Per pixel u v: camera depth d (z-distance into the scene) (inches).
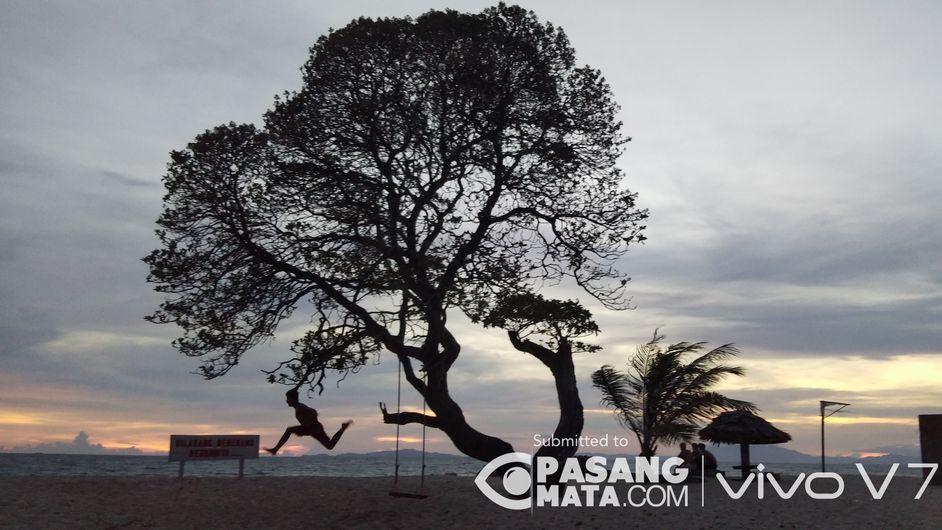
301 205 743.1
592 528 642.8
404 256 732.7
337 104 733.9
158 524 640.4
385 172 733.9
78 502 692.1
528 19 749.3
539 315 751.1
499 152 742.5
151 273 721.6
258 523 659.4
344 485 839.1
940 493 829.8
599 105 772.6
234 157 727.7
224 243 735.1
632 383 1061.1
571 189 784.3
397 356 739.4
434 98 728.3
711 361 1044.5
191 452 864.9
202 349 733.3
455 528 642.8
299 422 525.3
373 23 708.0
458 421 761.6
